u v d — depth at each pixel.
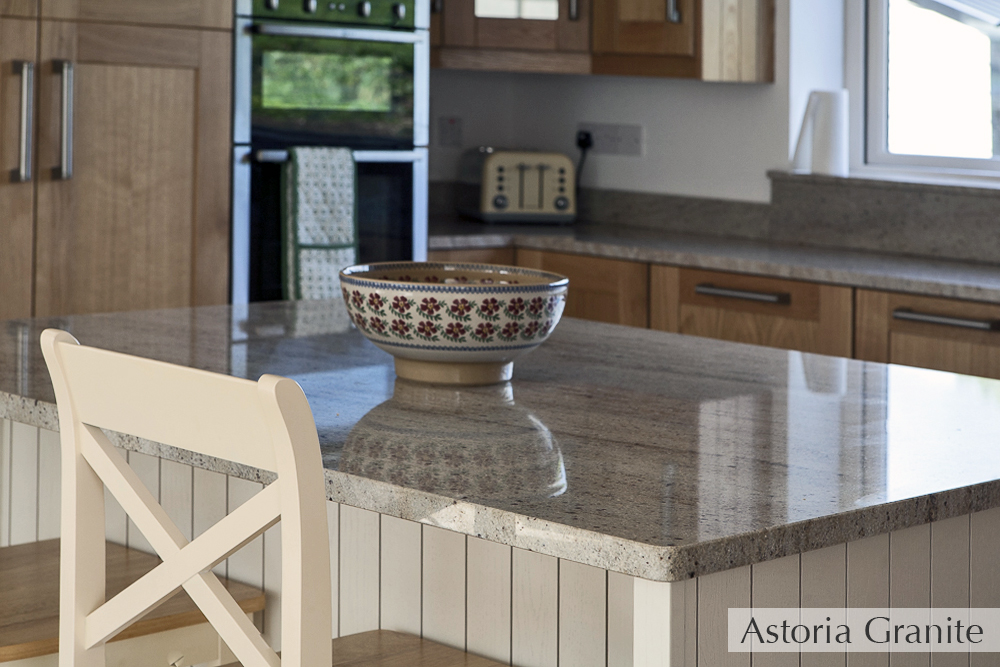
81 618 1.26
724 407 1.55
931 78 3.76
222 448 1.09
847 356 3.09
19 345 1.85
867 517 1.12
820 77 3.89
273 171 3.46
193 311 2.25
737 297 3.30
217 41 3.32
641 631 1.06
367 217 3.65
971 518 1.34
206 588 1.15
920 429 1.45
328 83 3.52
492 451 1.31
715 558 1.01
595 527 1.04
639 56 3.89
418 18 3.66
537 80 4.67
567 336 2.11
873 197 3.61
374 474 1.21
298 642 1.06
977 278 2.94
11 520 2.18
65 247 3.15
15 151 3.03
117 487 1.21
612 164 4.42
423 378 1.67
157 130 3.25
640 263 3.57
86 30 3.11
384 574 1.61
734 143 4.01
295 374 1.70
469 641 1.51
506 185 4.28
